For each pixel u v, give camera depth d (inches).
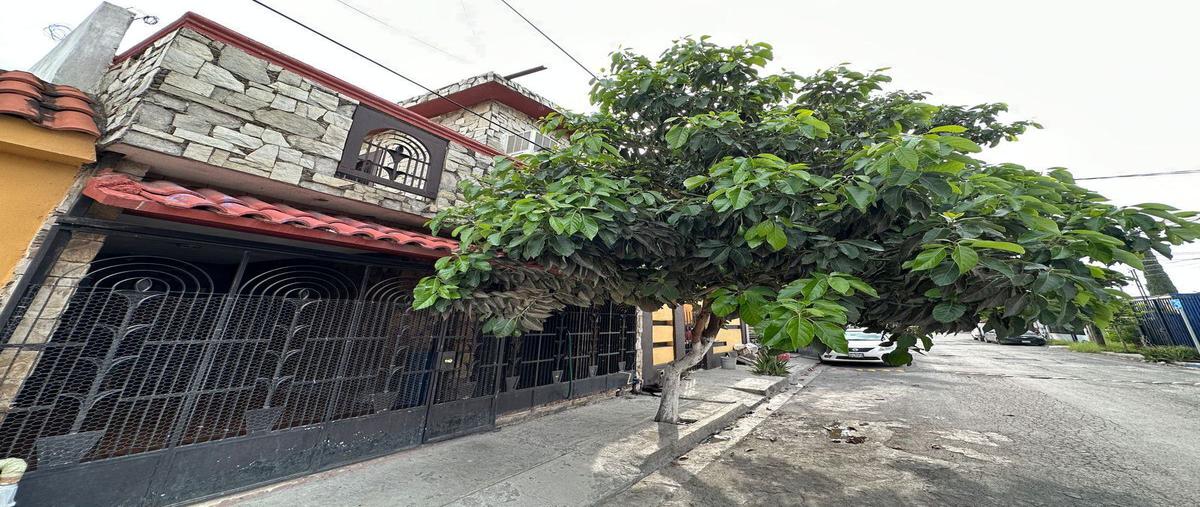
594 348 300.8
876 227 111.6
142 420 120.8
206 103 140.8
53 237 115.3
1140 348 626.2
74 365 111.8
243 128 148.0
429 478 152.2
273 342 146.8
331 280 167.9
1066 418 256.1
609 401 295.1
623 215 132.3
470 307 136.0
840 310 84.7
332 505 130.3
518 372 241.9
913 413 277.4
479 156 230.8
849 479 165.9
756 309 105.4
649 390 349.4
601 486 153.1
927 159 92.9
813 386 396.8
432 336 190.4
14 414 106.9
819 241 114.3
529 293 150.0
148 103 128.3
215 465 130.6
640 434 210.7
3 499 92.6
